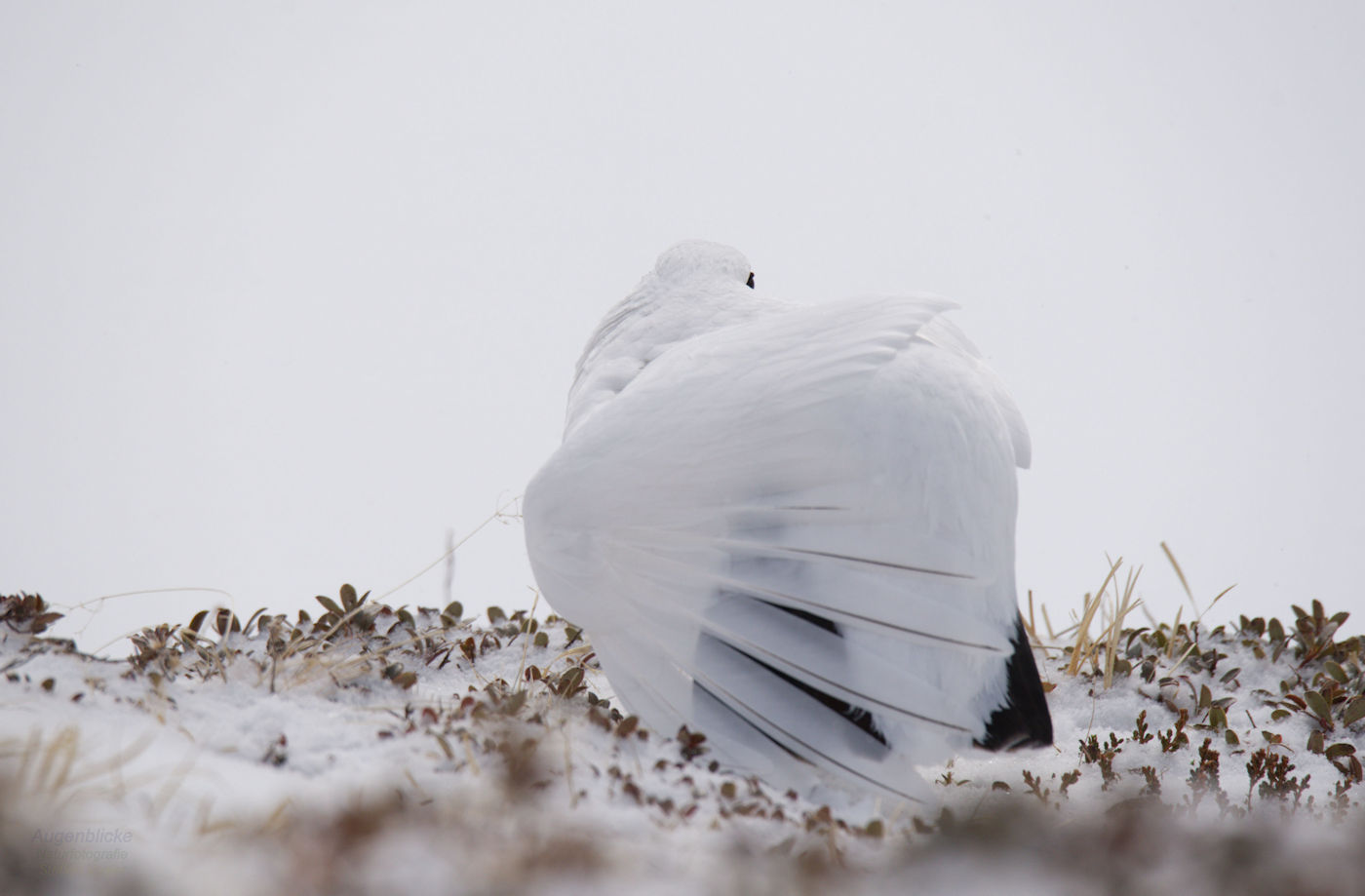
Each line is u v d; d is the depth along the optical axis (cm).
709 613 968
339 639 1227
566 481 993
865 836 804
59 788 641
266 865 607
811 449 937
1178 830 804
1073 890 691
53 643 989
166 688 920
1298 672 1427
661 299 1210
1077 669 1412
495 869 621
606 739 922
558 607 1029
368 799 703
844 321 998
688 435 962
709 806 810
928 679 941
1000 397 1121
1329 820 973
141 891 561
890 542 932
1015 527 1002
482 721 900
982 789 1045
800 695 954
